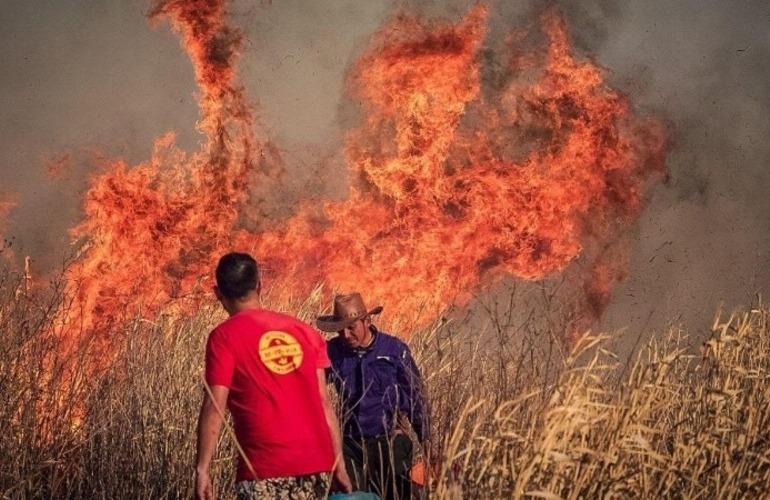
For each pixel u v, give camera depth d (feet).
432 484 15.25
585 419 14.24
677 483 14.92
